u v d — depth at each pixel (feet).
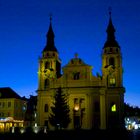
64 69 305.53
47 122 304.91
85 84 294.87
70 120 274.16
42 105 310.86
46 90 312.50
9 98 344.69
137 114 575.79
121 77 296.10
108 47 306.35
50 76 313.32
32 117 386.52
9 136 149.59
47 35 334.65
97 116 288.10
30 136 155.63
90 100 289.94
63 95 271.69
